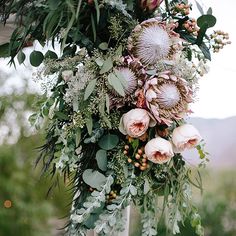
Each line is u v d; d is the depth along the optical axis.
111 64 1.03
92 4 1.05
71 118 1.07
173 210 1.12
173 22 1.17
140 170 1.10
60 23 1.08
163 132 1.09
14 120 2.32
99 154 1.06
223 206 1.81
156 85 1.05
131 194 1.06
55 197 2.13
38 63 1.21
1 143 2.33
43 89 1.12
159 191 1.15
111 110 1.09
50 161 1.18
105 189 1.04
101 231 1.04
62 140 1.07
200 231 1.19
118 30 1.08
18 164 2.34
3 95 2.30
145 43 1.06
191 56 1.22
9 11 1.18
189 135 1.08
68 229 1.09
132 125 1.03
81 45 1.12
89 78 1.04
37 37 1.19
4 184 2.33
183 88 1.07
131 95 1.06
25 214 2.34
